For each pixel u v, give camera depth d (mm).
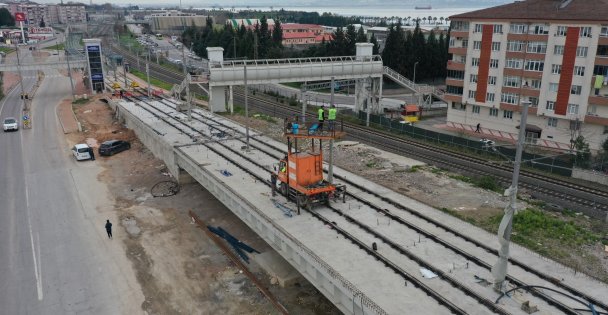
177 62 120625
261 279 23578
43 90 86812
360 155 44062
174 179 38406
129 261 25672
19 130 56969
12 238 28469
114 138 52406
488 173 39875
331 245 20531
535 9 54531
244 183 28531
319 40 155375
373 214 23844
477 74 59875
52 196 35438
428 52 100375
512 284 17609
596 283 17562
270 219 22594
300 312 20828
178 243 27750
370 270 18469
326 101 79562
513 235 26078
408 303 16297
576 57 49969
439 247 20359
